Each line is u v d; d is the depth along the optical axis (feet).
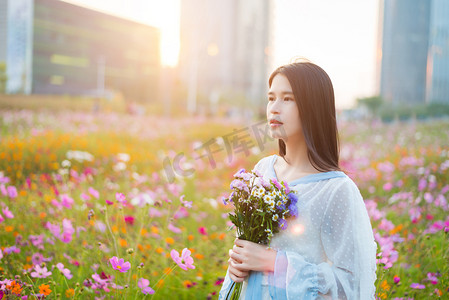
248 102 208.44
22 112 55.88
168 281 8.71
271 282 4.79
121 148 29.58
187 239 11.96
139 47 238.27
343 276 4.70
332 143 5.33
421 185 14.90
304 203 4.96
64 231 9.36
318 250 4.92
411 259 10.05
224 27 301.84
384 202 16.33
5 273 8.32
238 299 5.21
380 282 7.64
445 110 203.92
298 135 5.38
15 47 197.98
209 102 199.41
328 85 5.29
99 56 221.05
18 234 10.49
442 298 8.21
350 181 5.01
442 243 9.61
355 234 4.77
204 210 15.94
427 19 323.57
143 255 9.79
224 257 10.34
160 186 17.98
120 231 11.06
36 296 6.92
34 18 196.54
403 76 320.70
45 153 23.15
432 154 24.54
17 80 195.72
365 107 185.68
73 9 209.05
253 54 323.57
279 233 5.01
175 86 133.90
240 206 5.12
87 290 7.98
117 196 8.80
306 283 4.59
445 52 324.19
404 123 69.82
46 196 13.20
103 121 53.01
